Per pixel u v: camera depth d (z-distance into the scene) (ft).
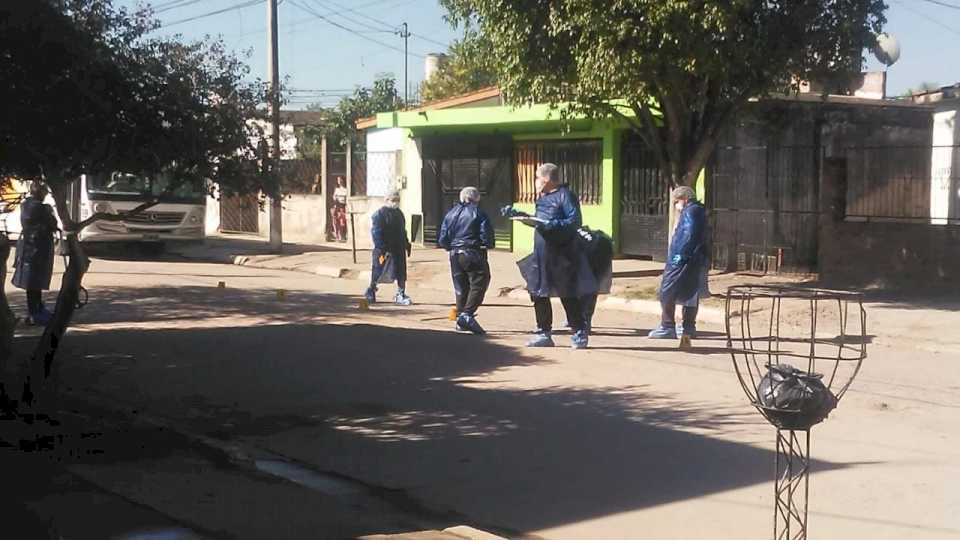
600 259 39.68
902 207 61.57
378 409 29.30
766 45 47.37
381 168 91.40
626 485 22.33
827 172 55.72
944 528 19.24
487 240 42.37
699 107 51.85
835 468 23.04
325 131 106.22
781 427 14.58
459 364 35.40
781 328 43.96
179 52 31.58
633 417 28.09
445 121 79.00
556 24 46.88
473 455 24.88
